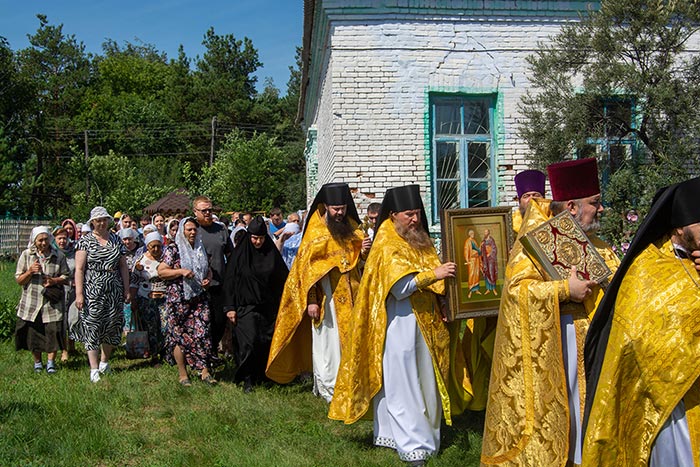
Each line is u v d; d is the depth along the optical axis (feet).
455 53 39.19
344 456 17.66
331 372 22.81
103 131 175.11
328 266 22.35
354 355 17.83
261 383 25.55
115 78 214.90
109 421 20.95
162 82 219.41
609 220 33.99
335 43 38.47
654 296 10.93
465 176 39.81
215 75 180.86
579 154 36.37
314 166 62.90
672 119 34.45
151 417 21.56
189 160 176.35
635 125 36.32
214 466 17.07
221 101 176.35
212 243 27.40
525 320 12.96
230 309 24.88
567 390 12.72
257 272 25.14
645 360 10.90
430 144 39.29
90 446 18.37
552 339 12.72
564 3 39.37
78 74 201.36
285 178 132.57
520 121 38.93
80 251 26.63
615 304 11.40
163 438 19.57
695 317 10.65
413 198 17.94
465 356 19.85
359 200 38.63
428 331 17.54
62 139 172.35
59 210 138.92
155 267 29.53
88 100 193.16
